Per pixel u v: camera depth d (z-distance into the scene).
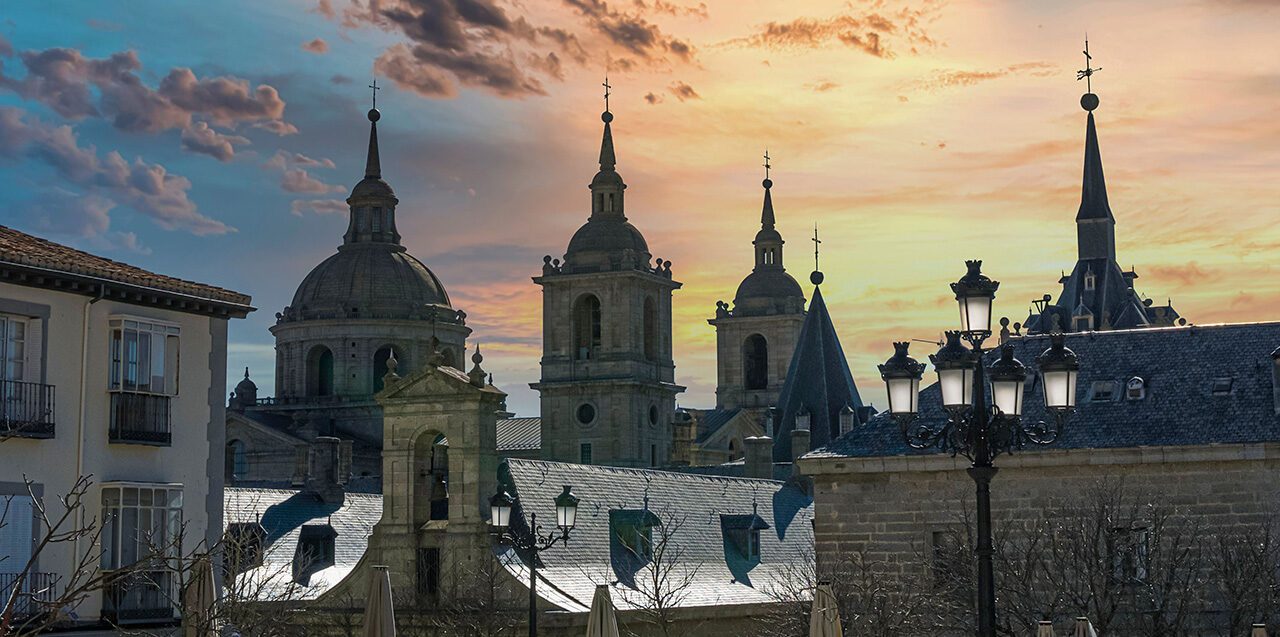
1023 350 66.06
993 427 34.56
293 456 160.62
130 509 51.44
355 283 174.38
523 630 67.12
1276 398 59.84
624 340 175.88
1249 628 53.78
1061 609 55.00
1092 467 59.88
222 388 55.81
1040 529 58.28
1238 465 58.53
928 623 58.84
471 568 69.94
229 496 82.94
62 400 50.19
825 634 43.03
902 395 35.81
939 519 61.50
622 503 79.19
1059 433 35.50
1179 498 58.94
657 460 179.12
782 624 64.25
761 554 84.44
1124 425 60.66
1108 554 53.44
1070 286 169.00
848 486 62.84
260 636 52.28
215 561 55.00
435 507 73.38
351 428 170.50
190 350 54.72
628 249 176.88
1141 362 63.12
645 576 75.12
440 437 74.25
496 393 72.06
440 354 72.31
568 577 70.94
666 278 181.75
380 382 173.00
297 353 173.50
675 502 82.94
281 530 82.75
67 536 36.78
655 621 68.62
